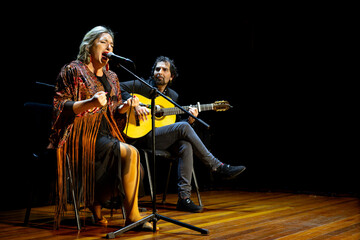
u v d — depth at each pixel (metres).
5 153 2.86
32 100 3.12
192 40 4.52
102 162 1.86
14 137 2.88
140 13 3.96
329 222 2.11
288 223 2.07
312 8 4.45
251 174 4.80
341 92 4.43
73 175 1.84
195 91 4.65
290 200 3.18
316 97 4.56
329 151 4.46
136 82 2.94
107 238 1.67
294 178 4.61
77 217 1.86
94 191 1.93
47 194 2.82
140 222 1.77
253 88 4.84
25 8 3.16
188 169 2.57
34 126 2.15
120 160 1.82
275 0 4.52
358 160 4.29
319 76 4.54
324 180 4.44
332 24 4.40
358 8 4.23
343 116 4.41
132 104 1.92
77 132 1.84
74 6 3.45
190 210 2.48
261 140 4.82
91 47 1.90
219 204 2.90
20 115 2.98
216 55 4.73
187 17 4.37
